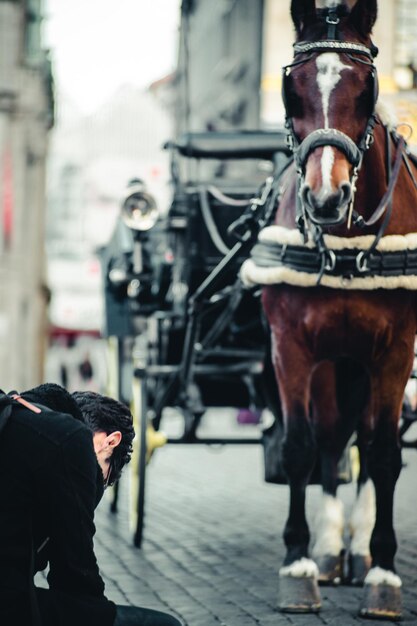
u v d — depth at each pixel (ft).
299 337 25.03
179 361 37.19
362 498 28.99
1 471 15.97
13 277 150.10
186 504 44.70
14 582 15.78
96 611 16.12
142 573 30.27
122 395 40.60
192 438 35.42
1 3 151.23
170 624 16.98
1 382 148.36
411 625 24.16
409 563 31.35
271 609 25.82
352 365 28.94
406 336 24.86
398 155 25.00
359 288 24.29
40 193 170.40
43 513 16.07
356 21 24.07
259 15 120.37
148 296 38.40
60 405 16.88
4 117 150.00
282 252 24.84
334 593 27.50
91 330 214.90
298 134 23.70
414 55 75.97
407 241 24.39
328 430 29.19
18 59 152.05
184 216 36.50
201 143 35.45
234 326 33.76
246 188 34.76
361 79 23.52
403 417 31.65
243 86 131.34
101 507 43.73
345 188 22.70
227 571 30.45
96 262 168.86
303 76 23.65
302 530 25.67
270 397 28.43
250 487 51.08
